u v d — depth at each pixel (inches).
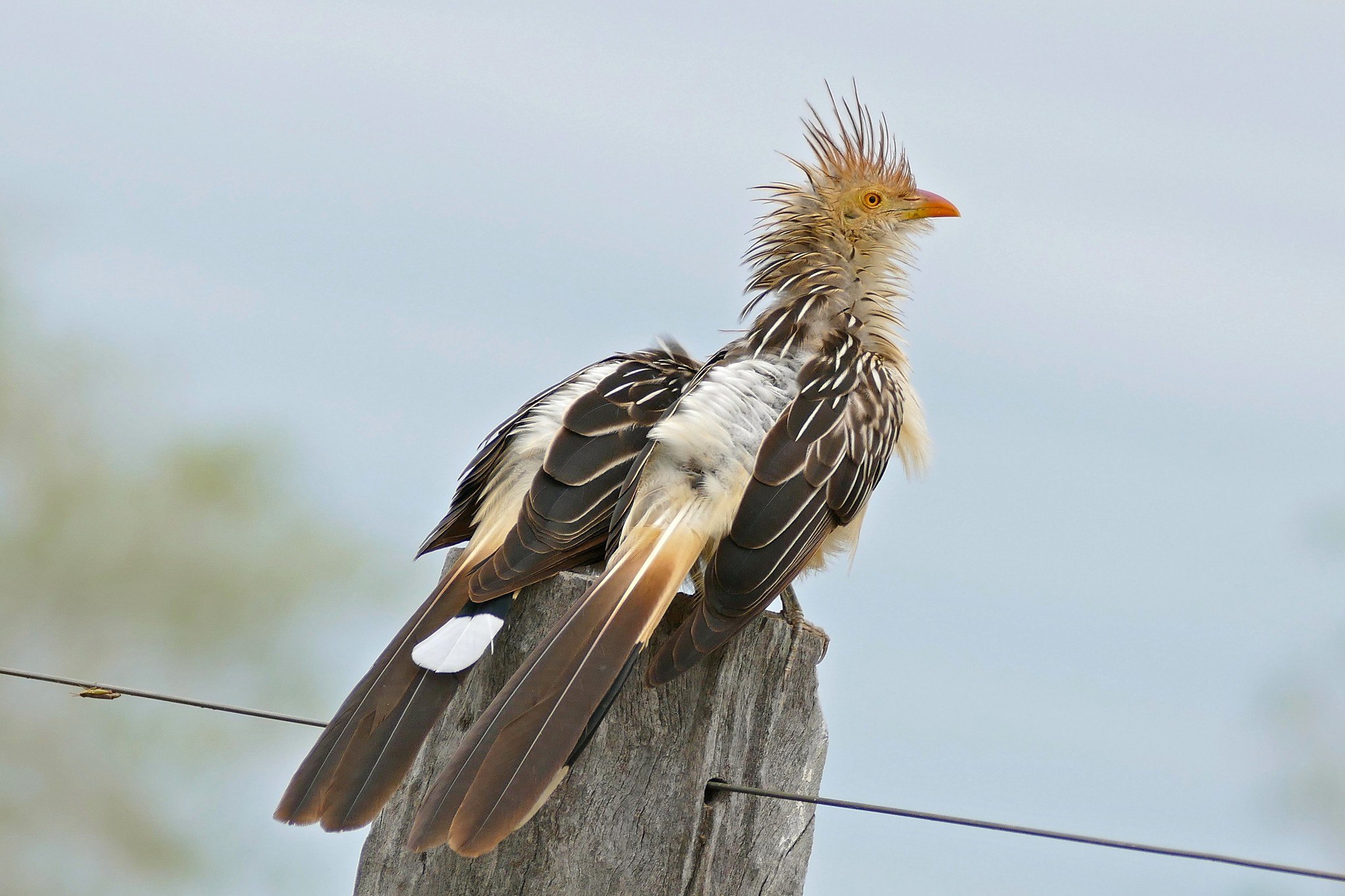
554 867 250.4
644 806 252.5
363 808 242.1
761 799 260.1
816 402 324.2
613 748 255.1
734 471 299.7
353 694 256.8
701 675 258.7
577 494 293.7
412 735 251.1
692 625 261.0
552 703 244.2
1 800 733.9
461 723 264.1
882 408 335.9
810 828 266.5
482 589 270.2
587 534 290.8
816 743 271.1
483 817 228.2
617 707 256.8
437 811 229.5
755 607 268.7
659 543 282.4
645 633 263.3
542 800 231.8
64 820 737.0
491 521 296.2
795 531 298.4
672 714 256.8
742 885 257.3
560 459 298.4
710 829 253.4
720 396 312.5
